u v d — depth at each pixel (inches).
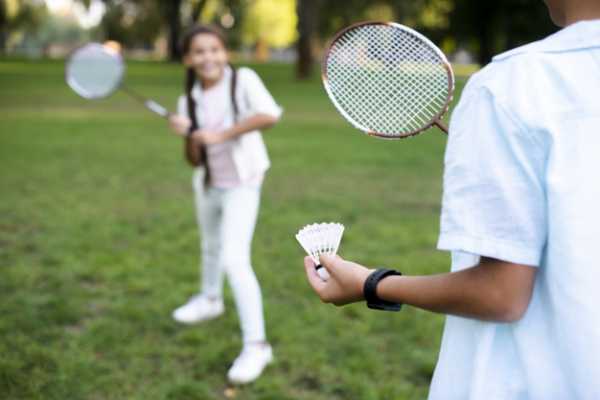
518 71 40.0
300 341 151.1
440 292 42.7
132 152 409.7
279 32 2409.0
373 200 290.8
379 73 57.7
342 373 136.1
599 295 38.1
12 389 127.0
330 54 58.9
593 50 39.4
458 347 45.9
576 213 37.9
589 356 38.4
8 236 226.7
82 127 518.3
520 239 38.7
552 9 42.9
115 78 165.2
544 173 38.9
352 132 534.3
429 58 56.4
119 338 149.3
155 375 135.4
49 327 155.6
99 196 290.8
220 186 140.9
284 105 741.3
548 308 40.7
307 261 54.1
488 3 1278.3
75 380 131.3
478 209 39.4
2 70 1224.2
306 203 283.0
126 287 182.7
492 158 39.2
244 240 138.6
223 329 157.9
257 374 134.8
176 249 216.5
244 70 139.3
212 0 2022.6
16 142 434.3
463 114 41.4
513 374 42.2
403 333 155.6
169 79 1084.5
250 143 138.8
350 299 49.6
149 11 2084.2
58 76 1115.9
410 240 227.9
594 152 38.0
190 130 141.3
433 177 347.3
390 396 127.6
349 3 1569.9
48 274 189.6
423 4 1416.1
